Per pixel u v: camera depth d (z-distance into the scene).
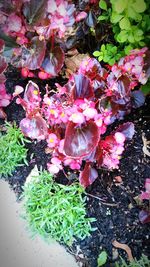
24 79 0.50
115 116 0.43
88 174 0.40
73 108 0.37
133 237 0.39
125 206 0.41
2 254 0.40
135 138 0.45
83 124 0.38
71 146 0.37
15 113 0.48
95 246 0.39
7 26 0.42
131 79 0.41
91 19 0.45
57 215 0.39
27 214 0.41
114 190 0.42
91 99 0.39
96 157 0.39
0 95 0.45
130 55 0.40
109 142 0.39
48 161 0.44
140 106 0.46
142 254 0.38
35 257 0.39
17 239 0.40
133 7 0.39
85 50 0.49
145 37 0.42
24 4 0.42
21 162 0.45
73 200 0.40
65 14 0.42
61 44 0.46
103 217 0.41
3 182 0.44
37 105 0.40
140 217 0.39
